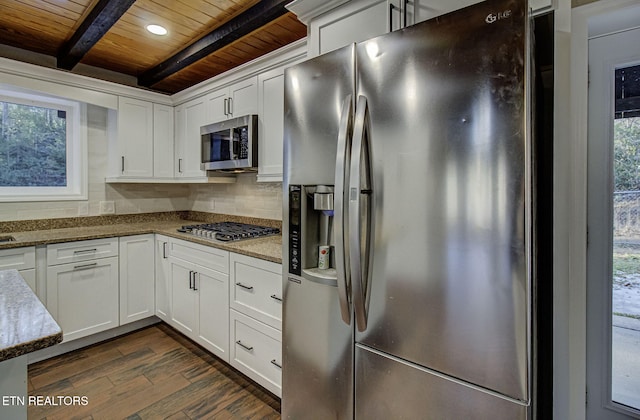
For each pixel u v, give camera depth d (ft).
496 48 3.07
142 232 9.17
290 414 5.04
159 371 7.23
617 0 3.85
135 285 9.08
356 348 4.13
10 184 8.82
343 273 3.96
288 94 4.87
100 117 9.99
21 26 7.36
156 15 6.84
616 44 4.39
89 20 6.88
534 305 3.94
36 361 7.56
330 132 4.34
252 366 6.49
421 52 3.51
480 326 3.22
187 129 10.08
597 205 4.62
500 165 3.06
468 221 3.24
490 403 3.20
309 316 4.66
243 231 8.39
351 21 5.08
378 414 3.97
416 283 3.58
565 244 4.19
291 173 4.85
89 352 8.04
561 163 4.17
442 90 3.37
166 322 9.17
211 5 6.47
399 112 3.66
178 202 11.91
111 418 5.73
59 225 9.27
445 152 3.36
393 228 3.72
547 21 4.18
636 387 4.51
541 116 4.27
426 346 3.55
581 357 4.16
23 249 7.18
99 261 8.39
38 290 7.43
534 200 4.06
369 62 3.92
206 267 7.59
